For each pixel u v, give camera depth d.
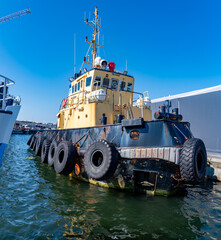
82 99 8.42
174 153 4.73
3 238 3.40
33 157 13.30
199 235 3.72
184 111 15.23
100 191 6.00
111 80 9.00
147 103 8.88
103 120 6.95
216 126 12.98
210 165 9.66
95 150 5.86
